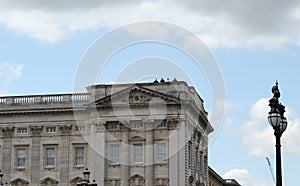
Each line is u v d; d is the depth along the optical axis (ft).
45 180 338.34
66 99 340.80
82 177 333.42
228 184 560.61
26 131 345.10
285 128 100.78
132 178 327.67
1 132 346.74
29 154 342.64
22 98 346.33
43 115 344.28
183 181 323.57
